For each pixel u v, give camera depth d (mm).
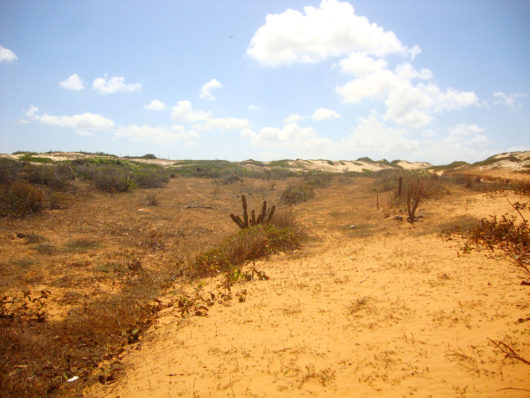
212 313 6457
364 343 4734
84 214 14469
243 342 5191
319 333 5191
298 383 4023
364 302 6090
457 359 4062
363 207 17844
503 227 9367
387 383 3828
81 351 5371
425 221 13336
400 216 14305
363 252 9758
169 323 6324
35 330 5828
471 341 4391
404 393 3621
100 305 6973
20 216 12750
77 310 6691
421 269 7535
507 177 26203
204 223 15406
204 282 8305
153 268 9594
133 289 8094
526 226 9156
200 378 4379
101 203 17000
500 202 14539
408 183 19188
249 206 19812
